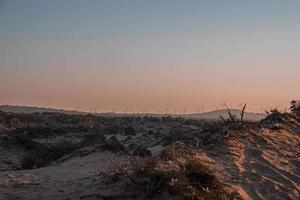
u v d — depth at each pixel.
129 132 52.16
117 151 21.42
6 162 27.25
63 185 12.06
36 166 24.45
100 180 11.84
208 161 14.95
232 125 21.84
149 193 10.22
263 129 22.58
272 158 17.56
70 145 27.25
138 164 11.59
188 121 76.38
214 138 19.16
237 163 15.63
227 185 12.42
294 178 15.20
